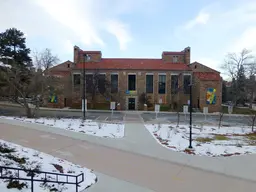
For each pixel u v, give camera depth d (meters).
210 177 9.14
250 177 9.23
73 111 34.31
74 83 41.28
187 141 15.22
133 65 43.12
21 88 25.19
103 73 41.47
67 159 10.54
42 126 17.75
